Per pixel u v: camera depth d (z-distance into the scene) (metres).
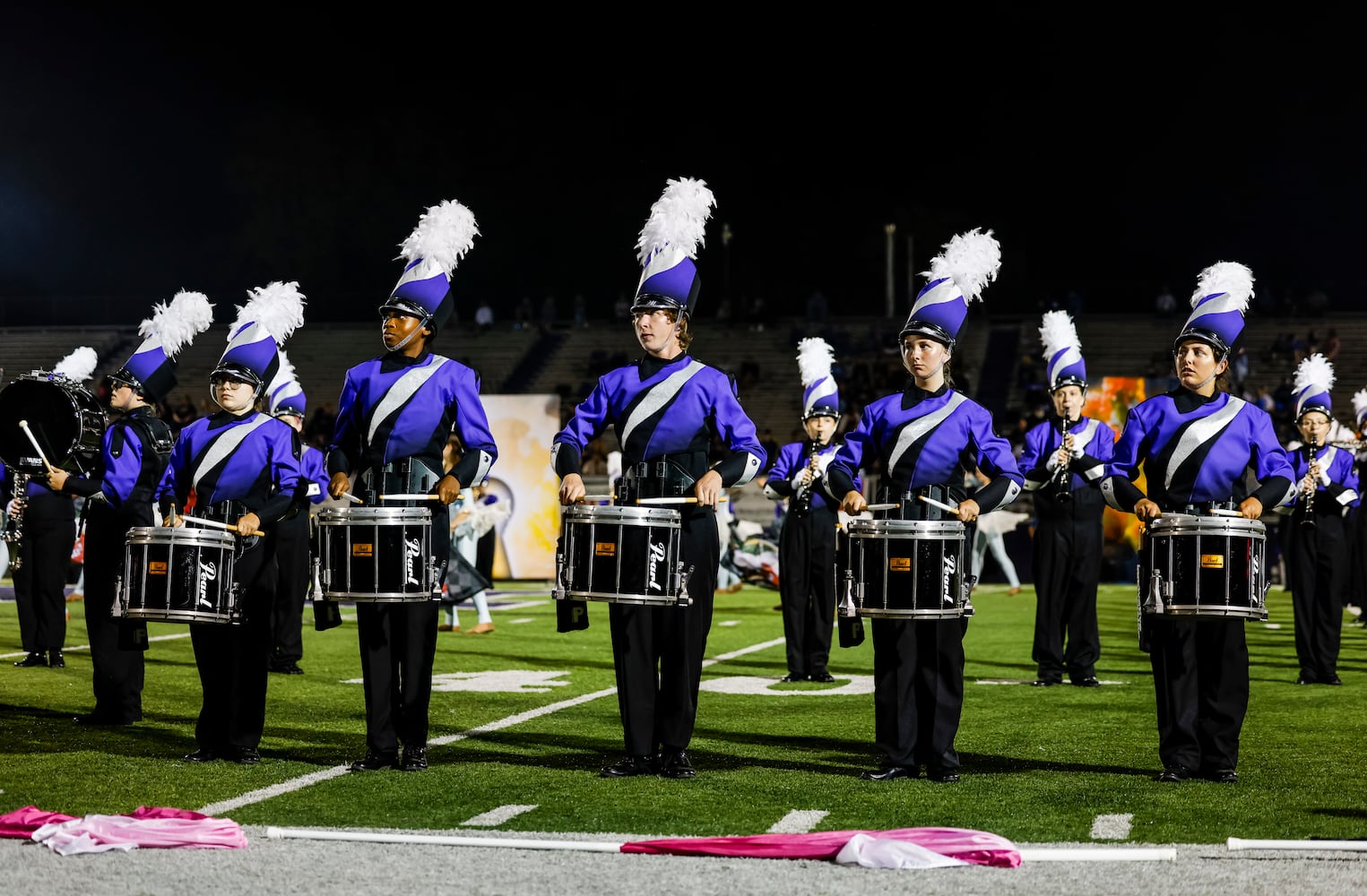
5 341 50.06
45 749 8.73
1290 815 6.82
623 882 5.50
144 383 9.72
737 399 8.00
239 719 8.30
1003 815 6.84
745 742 9.10
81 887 5.41
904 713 7.84
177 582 7.86
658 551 7.54
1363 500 16.55
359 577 7.59
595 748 8.83
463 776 7.82
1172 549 7.48
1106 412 28.41
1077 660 12.19
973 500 7.61
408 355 8.09
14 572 13.23
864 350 47.28
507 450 28.98
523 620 19.03
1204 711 7.79
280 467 8.39
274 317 8.67
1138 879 5.50
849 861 5.77
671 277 8.03
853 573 7.62
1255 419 7.80
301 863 5.77
